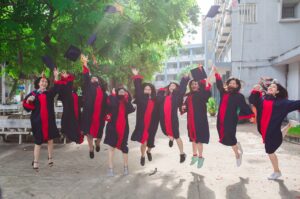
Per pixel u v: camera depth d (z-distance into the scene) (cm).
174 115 735
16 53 1177
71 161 840
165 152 966
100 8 984
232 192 580
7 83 3162
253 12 2098
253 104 672
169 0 1101
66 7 882
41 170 744
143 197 555
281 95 661
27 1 949
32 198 552
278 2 2069
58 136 761
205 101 722
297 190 591
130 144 1124
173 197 554
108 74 2261
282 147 1066
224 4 2464
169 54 1583
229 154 930
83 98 742
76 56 777
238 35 2112
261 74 2100
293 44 2075
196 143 727
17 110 2239
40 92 741
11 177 683
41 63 1132
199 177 679
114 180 658
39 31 970
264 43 2094
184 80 736
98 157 891
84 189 600
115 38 1070
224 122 711
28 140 1184
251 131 1512
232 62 2128
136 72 738
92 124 737
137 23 1094
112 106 681
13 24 940
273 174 664
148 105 723
